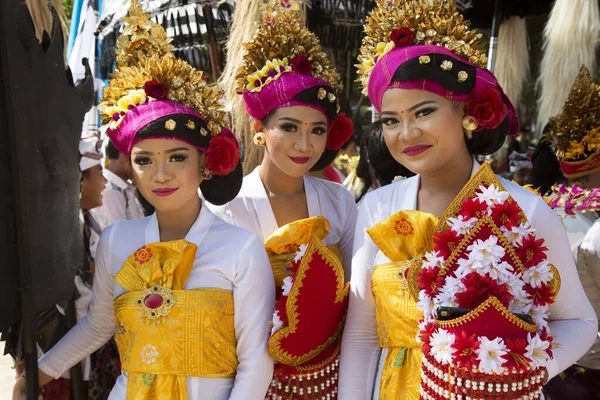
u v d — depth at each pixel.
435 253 1.74
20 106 1.96
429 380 1.71
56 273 2.27
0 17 1.88
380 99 1.93
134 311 1.98
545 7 4.09
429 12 1.93
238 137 2.89
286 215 2.50
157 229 2.13
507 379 1.61
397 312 1.90
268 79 2.34
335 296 2.09
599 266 2.61
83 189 3.03
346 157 5.29
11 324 2.01
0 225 1.93
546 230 1.82
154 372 1.95
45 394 2.75
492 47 4.12
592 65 3.80
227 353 2.02
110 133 2.09
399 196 2.04
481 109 1.85
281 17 2.42
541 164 3.51
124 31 2.20
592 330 1.88
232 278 2.03
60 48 2.31
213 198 2.29
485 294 1.65
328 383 2.22
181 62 2.14
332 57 4.42
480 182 1.81
